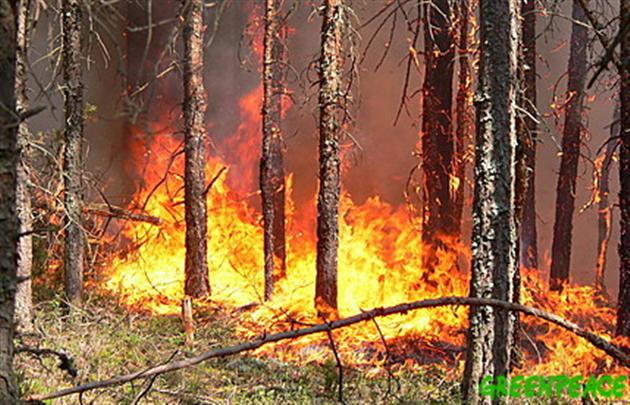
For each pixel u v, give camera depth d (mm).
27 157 12555
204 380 10570
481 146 9047
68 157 13406
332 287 16281
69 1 12898
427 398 10211
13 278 3811
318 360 12922
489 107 8977
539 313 5508
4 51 3693
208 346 13125
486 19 9016
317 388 10656
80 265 13617
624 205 11531
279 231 22938
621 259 11656
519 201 11602
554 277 21109
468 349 9180
